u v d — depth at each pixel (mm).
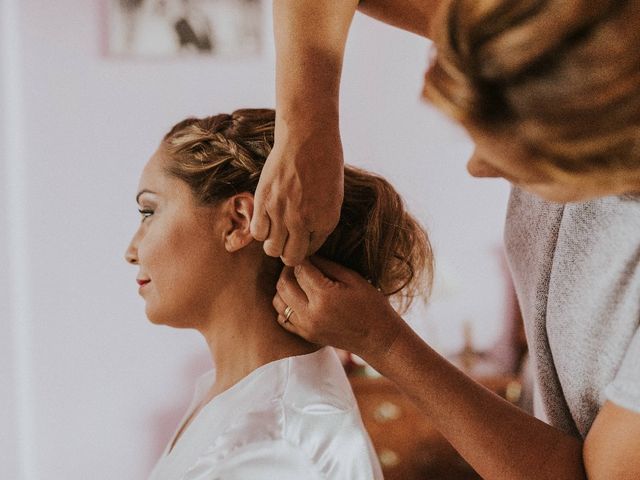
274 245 830
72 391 3414
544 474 811
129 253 1011
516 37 496
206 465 844
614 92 484
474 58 516
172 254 964
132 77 3400
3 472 3309
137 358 3420
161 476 912
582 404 836
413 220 1067
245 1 3402
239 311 961
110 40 3361
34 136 3387
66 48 3381
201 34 3393
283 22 815
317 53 806
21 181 3385
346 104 3459
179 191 967
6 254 3293
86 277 3406
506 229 1010
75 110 3389
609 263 789
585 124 497
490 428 830
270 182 808
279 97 812
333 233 988
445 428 853
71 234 3398
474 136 551
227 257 958
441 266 3350
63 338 3406
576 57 487
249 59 3418
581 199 575
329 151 805
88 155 3398
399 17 975
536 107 502
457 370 872
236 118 1013
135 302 3418
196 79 3412
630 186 533
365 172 1041
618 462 730
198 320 990
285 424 849
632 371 723
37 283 3391
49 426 3412
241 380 926
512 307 3441
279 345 948
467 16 521
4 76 3301
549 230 896
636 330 763
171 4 3381
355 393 2920
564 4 486
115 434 3426
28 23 3371
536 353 938
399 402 2914
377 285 1025
